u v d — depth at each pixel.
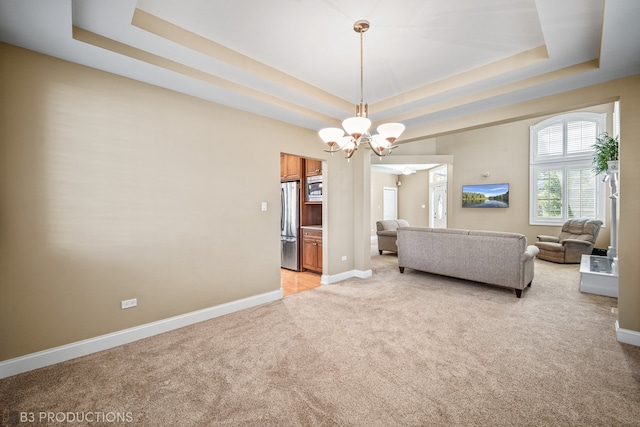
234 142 3.12
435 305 3.28
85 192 2.21
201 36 2.19
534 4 1.81
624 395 1.70
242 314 3.04
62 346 2.12
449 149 8.02
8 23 1.69
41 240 2.03
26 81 1.97
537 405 1.62
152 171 2.55
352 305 3.30
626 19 1.63
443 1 1.80
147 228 2.52
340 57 2.50
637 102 2.31
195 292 2.83
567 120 6.36
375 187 9.52
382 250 7.00
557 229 6.48
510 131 7.11
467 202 7.68
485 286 4.06
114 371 1.97
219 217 3.01
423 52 2.42
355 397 1.69
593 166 6.04
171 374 1.93
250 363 2.07
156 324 2.56
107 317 2.32
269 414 1.55
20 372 1.95
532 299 3.48
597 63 2.23
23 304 1.97
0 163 1.88
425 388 1.77
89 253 2.23
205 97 2.84
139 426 1.47
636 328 2.32
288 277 4.74
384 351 2.23
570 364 2.04
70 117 2.14
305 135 3.89
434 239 4.37
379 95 3.30
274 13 1.92
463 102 2.99
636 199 2.30
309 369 1.98
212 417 1.54
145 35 1.96
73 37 1.85
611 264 4.15
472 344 2.34
